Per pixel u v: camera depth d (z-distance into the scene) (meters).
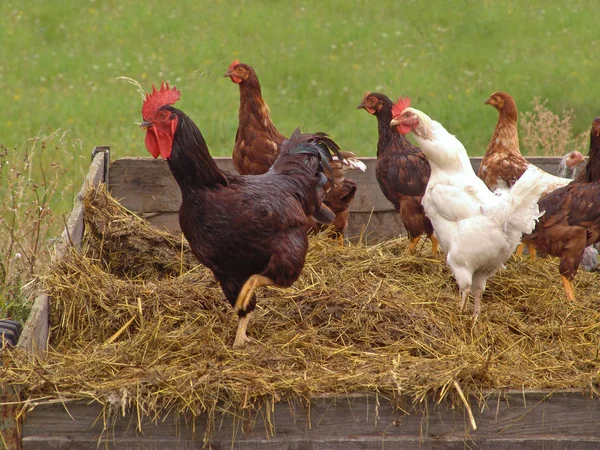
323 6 24.30
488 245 5.91
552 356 5.58
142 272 7.31
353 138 15.64
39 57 20.05
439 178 6.31
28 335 5.05
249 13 23.52
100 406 4.45
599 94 17.31
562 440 4.59
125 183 8.60
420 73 19.05
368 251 7.77
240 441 4.51
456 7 23.94
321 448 4.52
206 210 5.23
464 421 4.57
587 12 23.19
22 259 7.43
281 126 16.03
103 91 18.02
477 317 6.11
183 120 5.15
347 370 4.88
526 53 20.30
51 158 13.82
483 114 16.45
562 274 6.89
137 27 22.36
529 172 5.64
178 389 4.48
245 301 5.29
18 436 4.44
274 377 4.63
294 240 5.46
